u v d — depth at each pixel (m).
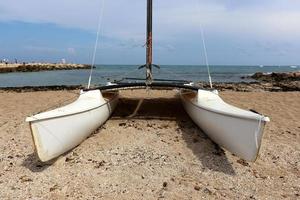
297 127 3.31
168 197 1.79
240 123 2.21
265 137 2.93
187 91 3.63
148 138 2.83
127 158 2.35
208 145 2.67
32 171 2.12
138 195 1.82
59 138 2.24
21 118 3.65
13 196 1.79
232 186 1.94
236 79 13.48
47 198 1.77
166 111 3.96
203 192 1.86
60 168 2.17
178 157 2.39
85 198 1.78
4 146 2.63
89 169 2.16
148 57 3.64
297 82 10.64
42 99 5.23
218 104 2.77
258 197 1.81
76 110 2.49
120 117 3.63
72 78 13.71
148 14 3.62
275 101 5.07
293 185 1.97
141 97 5.08
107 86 3.29
